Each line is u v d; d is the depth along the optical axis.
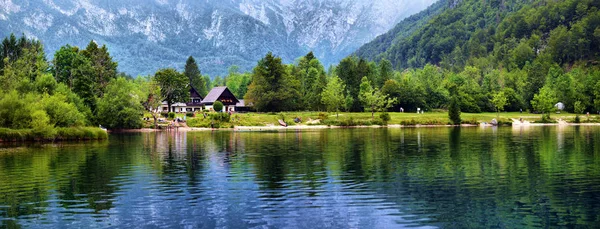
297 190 36.81
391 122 142.75
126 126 123.25
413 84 199.38
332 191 36.41
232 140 84.56
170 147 71.06
